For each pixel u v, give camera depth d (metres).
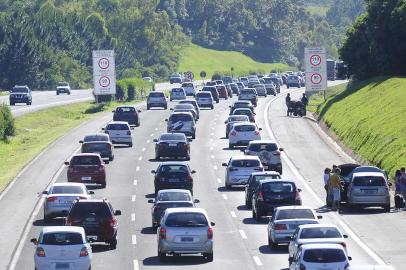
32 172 163.75
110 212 100.50
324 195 141.75
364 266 62.97
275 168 161.75
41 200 136.38
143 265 91.69
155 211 112.81
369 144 179.62
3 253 99.81
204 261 93.94
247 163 147.75
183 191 116.31
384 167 159.12
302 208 99.81
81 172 147.50
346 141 197.50
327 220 119.44
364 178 124.38
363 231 111.56
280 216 98.81
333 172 129.38
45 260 82.31
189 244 92.25
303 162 177.38
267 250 99.94
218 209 130.38
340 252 75.12
